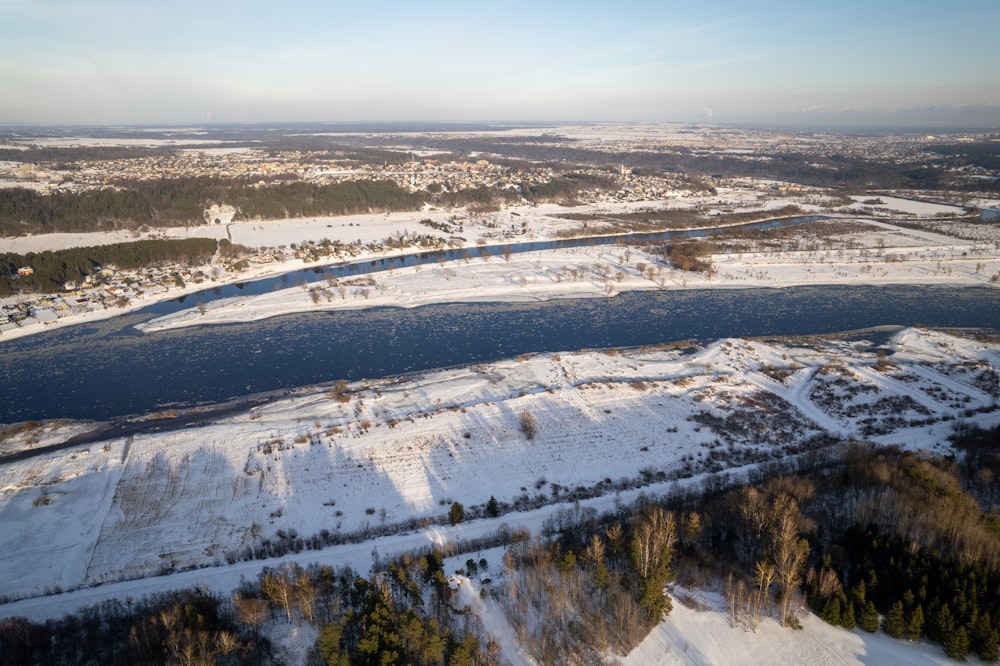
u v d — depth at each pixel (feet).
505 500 322.96
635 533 250.78
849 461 328.08
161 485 330.75
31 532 293.84
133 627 215.31
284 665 209.15
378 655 192.75
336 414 406.62
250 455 358.64
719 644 215.31
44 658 210.79
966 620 203.72
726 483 323.78
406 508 317.01
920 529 251.19
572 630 221.05
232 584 257.75
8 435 385.91
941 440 369.91
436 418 399.85
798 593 233.96
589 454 363.97
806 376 463.01
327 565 268.00
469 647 199.52
